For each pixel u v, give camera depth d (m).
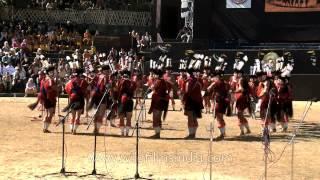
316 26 42.22
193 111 18.62
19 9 50.72
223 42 43.16
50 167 12.98
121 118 18.88
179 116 26.59
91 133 19.28
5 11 50.53
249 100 20.55
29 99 34.59
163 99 18.61
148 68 40.78
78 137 18.14
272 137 19.86
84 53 41.09
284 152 16.22
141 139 18.09
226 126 22.98
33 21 50.47
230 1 43.56
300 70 38.69
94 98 19.88
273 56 38.91
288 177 12.59
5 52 40.91
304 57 38.66
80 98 18.94
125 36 45.75
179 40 43.62
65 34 47.12
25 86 39.28
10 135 18.39
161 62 40.62
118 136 18.67
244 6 43.38
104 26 50.88
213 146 16.91
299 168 13.72
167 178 12.04
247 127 20.12
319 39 42.22
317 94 38.41
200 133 20.22
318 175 12.91
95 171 12.36
